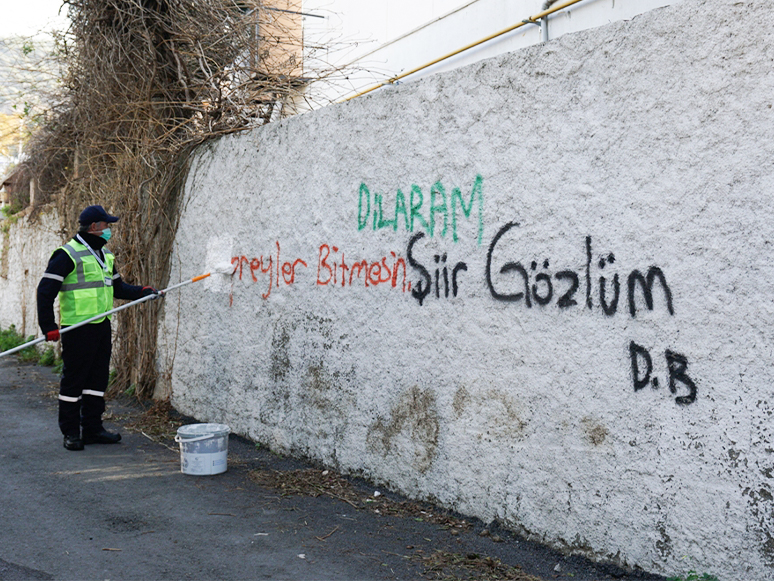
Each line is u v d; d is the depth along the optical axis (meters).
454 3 7.31
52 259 5.63
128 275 8.01
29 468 5.17
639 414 3.21
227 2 7.91
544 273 3.64
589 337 3.42
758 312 2.82
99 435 5.99
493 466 3.88
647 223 3.20
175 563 3.47
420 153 4.40
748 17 2.88
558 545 3.52
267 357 5.80
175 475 5.04
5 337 13.87
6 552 3.58
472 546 3.69
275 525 4.02
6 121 13.13
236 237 6.30
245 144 6.26
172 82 8.12
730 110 2.92
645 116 3.22
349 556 3.57
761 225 2.82
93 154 9.08
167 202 7.52
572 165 3.52
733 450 2.87
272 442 5.69
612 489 3.30
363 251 4.85
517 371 3.76
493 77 3.93
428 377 4.30
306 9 9.57
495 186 3.91
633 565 3.20
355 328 4.89
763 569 2.76
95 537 3.81
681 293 3.07
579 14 5.78
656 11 3.19
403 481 4.47
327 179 5.22
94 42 8.38
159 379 7.52
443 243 4.23
